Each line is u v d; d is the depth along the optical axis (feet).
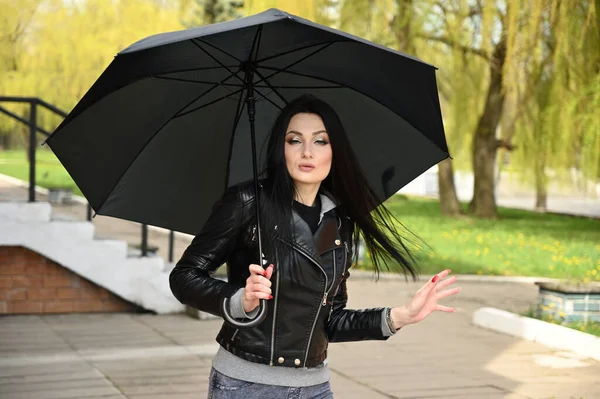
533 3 54.34
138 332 29.63
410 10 73.97
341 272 9.82
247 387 9.52
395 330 9.96
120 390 21.53
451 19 74.08
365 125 11.25
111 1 100.58
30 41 104.53
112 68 9.08
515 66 57.98
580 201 130.62
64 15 103.09
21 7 99.35
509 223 83.61
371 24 67.56
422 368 24.71
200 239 9.59
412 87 10.27
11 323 31.12
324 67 10.63
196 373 23.61
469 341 29.01
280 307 9.41
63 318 32.32
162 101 10.62
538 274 49.70
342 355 26.43
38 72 104.53
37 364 24.47
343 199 10.09
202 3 81.05
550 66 70.28
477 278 46.85
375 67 10.33
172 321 31.91
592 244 65.26
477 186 89.97
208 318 32.27
